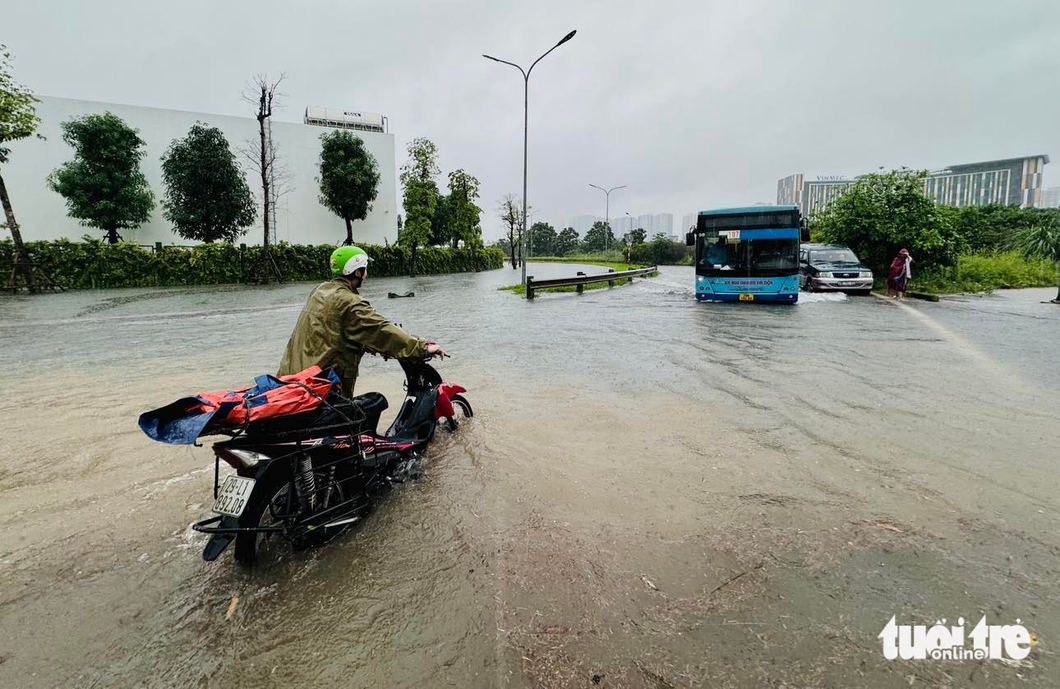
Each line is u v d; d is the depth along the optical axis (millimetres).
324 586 2672
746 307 15133
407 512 3381
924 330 10539
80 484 3812
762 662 2133
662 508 3371
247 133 40219
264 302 17766
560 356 8172
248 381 6805
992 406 5422
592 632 2318
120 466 4117
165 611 2502
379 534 3133
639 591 2578
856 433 4656
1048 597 2477
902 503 3383
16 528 3219
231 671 2148
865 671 2080
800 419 5055
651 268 32062
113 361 7996
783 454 4211
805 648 2201
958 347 8664
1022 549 2859
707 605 2471
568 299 18016
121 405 5719
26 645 2279
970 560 2768
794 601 2482
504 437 4656
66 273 23969
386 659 2195
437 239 55344
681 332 10516
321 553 2951
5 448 4461
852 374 6863
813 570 2711
